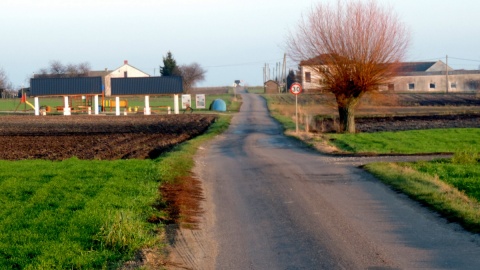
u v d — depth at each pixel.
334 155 29.36
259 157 28.83
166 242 12.01
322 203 16.17
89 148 36.38
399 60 44.38
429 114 69.88
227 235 12.89
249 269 10.32
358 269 10.01
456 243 11.52
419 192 16.70
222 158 28.92
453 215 13.73
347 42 43.53
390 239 12.02
